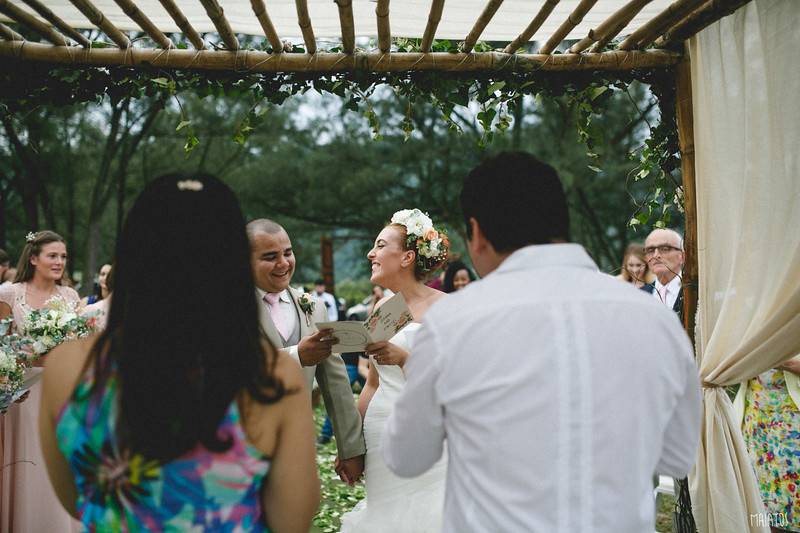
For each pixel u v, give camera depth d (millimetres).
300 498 1439
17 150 14570
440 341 1472
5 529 3469
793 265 2889
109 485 1341
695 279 3598
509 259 1548
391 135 19156
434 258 3250
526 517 1380
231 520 1360
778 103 2982
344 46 3490
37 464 3646
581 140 3820
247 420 1363
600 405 1396
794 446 3586
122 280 1411
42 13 3066
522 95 3744
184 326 1354
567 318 1428
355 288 28266
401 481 2949
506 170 1595
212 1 2939
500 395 1410
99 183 15758
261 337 1455
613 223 18641
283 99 3701
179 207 1394
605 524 1378
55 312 3791
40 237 4590
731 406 3262
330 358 3186
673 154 3912
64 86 3615
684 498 3473
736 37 3217
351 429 3109
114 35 3357
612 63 3609
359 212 19484
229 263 1414
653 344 1453
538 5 3283
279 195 19141
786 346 2980
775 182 3000
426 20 3500
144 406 1307
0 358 3059
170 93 3627
